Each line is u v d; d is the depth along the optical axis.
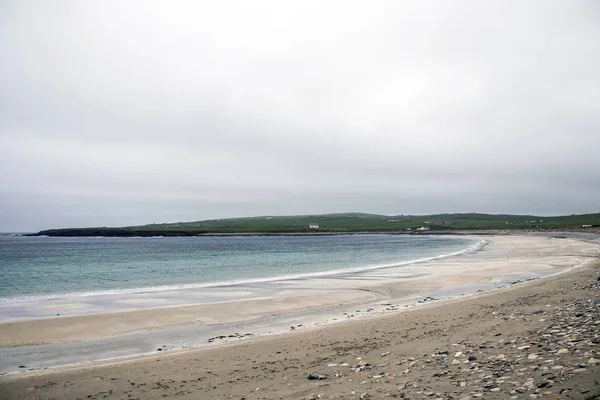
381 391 8.95
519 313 16.89
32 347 17.19
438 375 9.59
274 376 11.51
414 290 31.14
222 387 10.90
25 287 37.22
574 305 16.62
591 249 68.19
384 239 168.12
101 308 25.86
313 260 65.81
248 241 169.00
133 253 93.19
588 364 7.98
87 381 12.38
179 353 15.56
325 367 11.98
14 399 11.09
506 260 54.50
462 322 16.73
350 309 24.42
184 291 32.75
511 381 7.98
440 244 114.94
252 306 25.44
